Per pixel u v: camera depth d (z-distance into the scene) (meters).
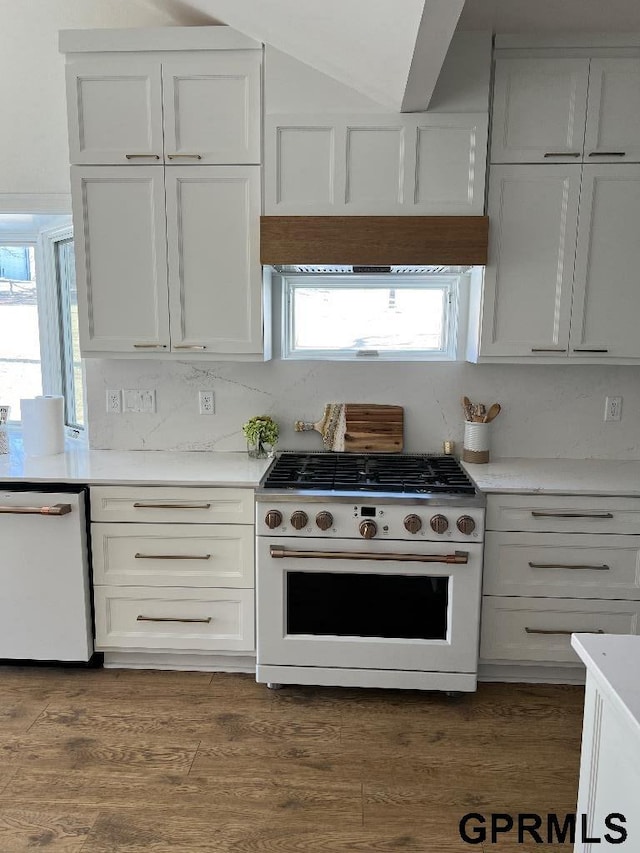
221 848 1.72
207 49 2.37
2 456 2.78
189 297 2.53
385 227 2.37
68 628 2.49
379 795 1.92
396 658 2.36
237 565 2.44
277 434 2.81
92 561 2.47
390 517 2.26
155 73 2.39
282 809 1.86
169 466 2.62
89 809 1.85
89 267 2.53
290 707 2.36
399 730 2.23
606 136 2.36
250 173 2.43
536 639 2.44
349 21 1.81
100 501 2.43
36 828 1.78
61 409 2.83
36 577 2.45
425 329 2.93
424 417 2.88
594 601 2.40
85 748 2.11
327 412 2.88
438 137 2.36
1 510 2.35
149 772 2.00
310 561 2.30
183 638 2.50
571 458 2.86
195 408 2.91
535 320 2.49
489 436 2.79
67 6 2.70
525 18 2.23
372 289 2.90
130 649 2.53
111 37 2.38
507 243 2.44
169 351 2.58
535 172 2.39
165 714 2.30
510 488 2.33
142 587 2.47
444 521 2.22
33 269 3.28
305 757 2.08
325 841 1.75
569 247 2.43
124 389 2.91
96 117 2.44
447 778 1.99
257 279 2.50
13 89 2.79
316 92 2.35
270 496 2.27
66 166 2.83
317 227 2.38
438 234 2.37
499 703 2.40
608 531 2.35
